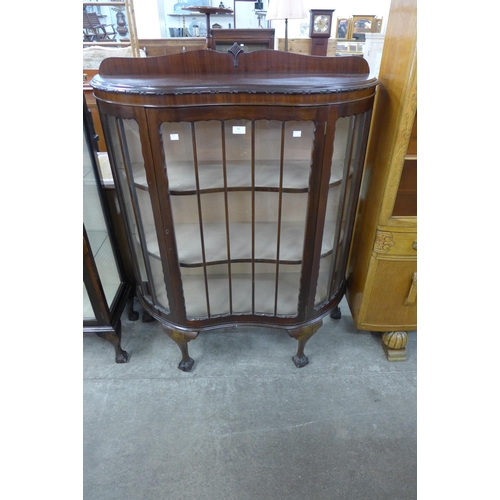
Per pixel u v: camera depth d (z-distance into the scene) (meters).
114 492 1.10
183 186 1.07
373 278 1.35
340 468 1.16
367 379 1.44
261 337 1.64
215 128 1.10
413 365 1.50
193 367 1.50
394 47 1.09
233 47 1.06
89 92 2.09
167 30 5.53
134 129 1.07
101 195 1.42
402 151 1.10
